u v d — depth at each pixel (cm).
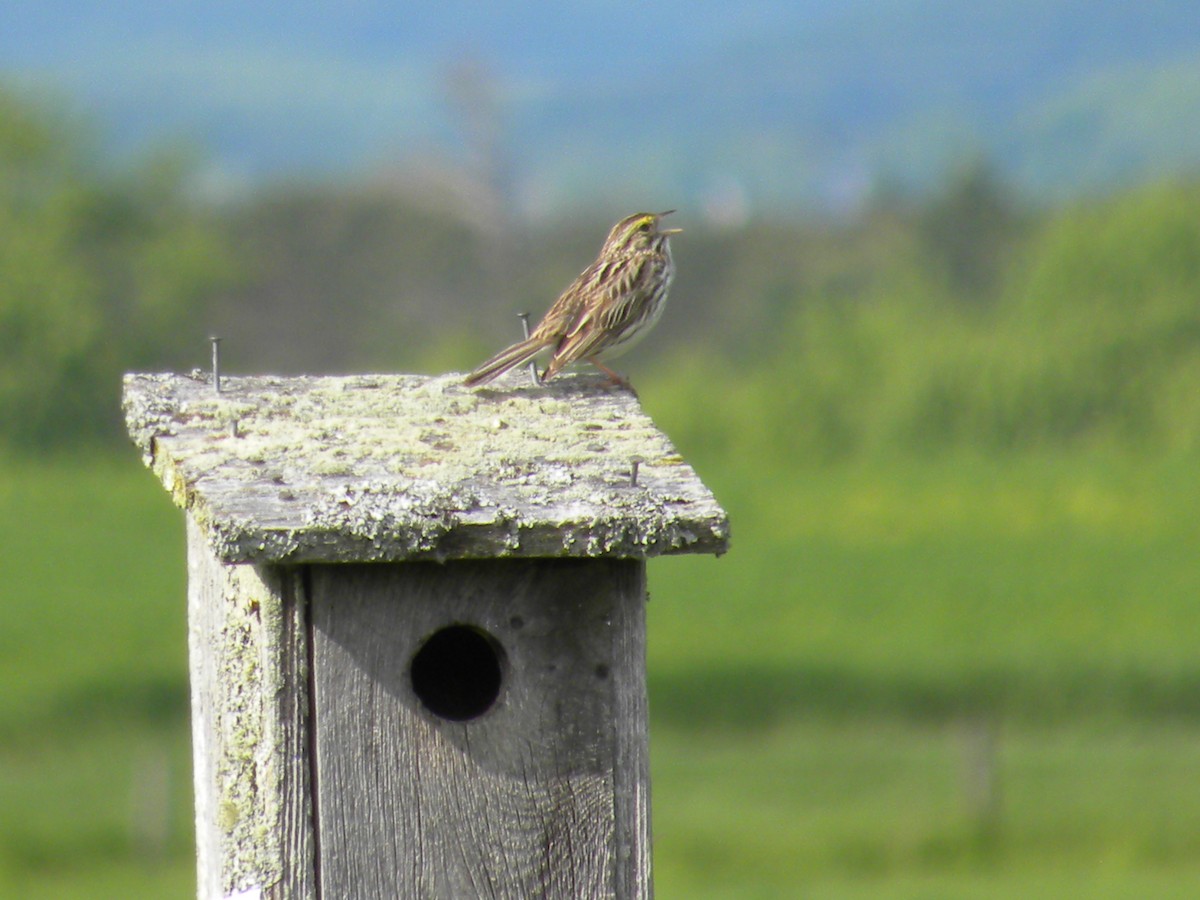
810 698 2783
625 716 595
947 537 4122
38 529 3941
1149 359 5397
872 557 3888
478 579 584
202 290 5825
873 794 2277
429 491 553
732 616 3306
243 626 604
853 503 4559
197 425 628
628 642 593
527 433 624
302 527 536
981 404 5344
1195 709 2755
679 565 3747
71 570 3509
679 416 5525
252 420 633
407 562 579
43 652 2880
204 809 685
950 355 5444
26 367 5425
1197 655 3005
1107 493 4541
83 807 2152
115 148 5900
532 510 550
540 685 591
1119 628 3209
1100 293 5531
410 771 588
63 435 5469
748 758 2472
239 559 535
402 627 582
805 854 2030
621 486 569
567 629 590
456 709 665
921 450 5228
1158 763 2448
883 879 1975
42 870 1938
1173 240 5519
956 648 3081
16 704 2606
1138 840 2084
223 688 626
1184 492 4506
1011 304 5812
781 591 3509
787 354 5662
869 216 6988
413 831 589
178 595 3322
